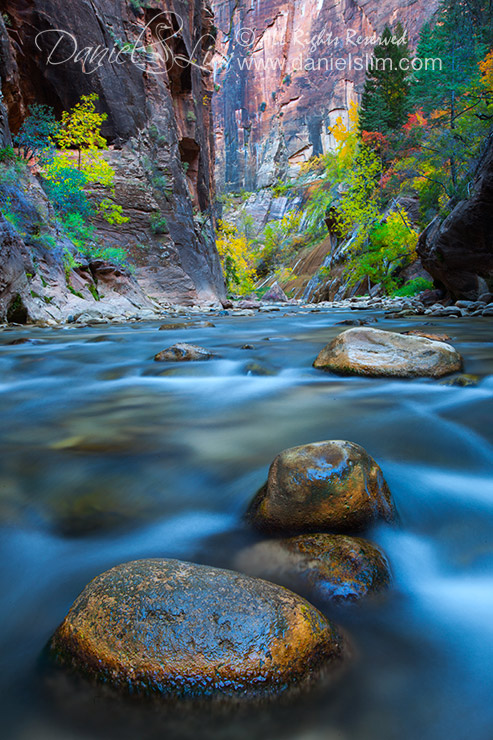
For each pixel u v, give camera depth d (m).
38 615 1.24
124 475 2.04
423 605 1.26
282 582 1.34
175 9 28.17
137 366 4.62
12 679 1.01
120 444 2.41
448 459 2.14
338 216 40.28
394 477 1.95
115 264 17.62
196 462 2.16
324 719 0.92
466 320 8.82
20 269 10.55
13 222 11.93
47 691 0.98
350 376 3.74
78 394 3.62
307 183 90.06
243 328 8.90
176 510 1.78
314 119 91.19
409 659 1.07
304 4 90.62
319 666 1.02
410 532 1.61
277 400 3.19
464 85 21.70
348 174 38.44
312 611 1.12
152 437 2.52
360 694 0.97
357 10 82.56
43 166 17.95
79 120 20.69
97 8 22.62
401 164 29.28
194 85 32.34
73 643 1.06
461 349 4.76
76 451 2.32
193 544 1.56
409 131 28.70
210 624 1.04
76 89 21.62
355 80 85.06
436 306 12.13
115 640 1.03
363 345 3.87
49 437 2.55
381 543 1.53
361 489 1.56
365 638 1.14
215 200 45.81
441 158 20.47
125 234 22.86
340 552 1.38
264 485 1.77
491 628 1.17
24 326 9.95
